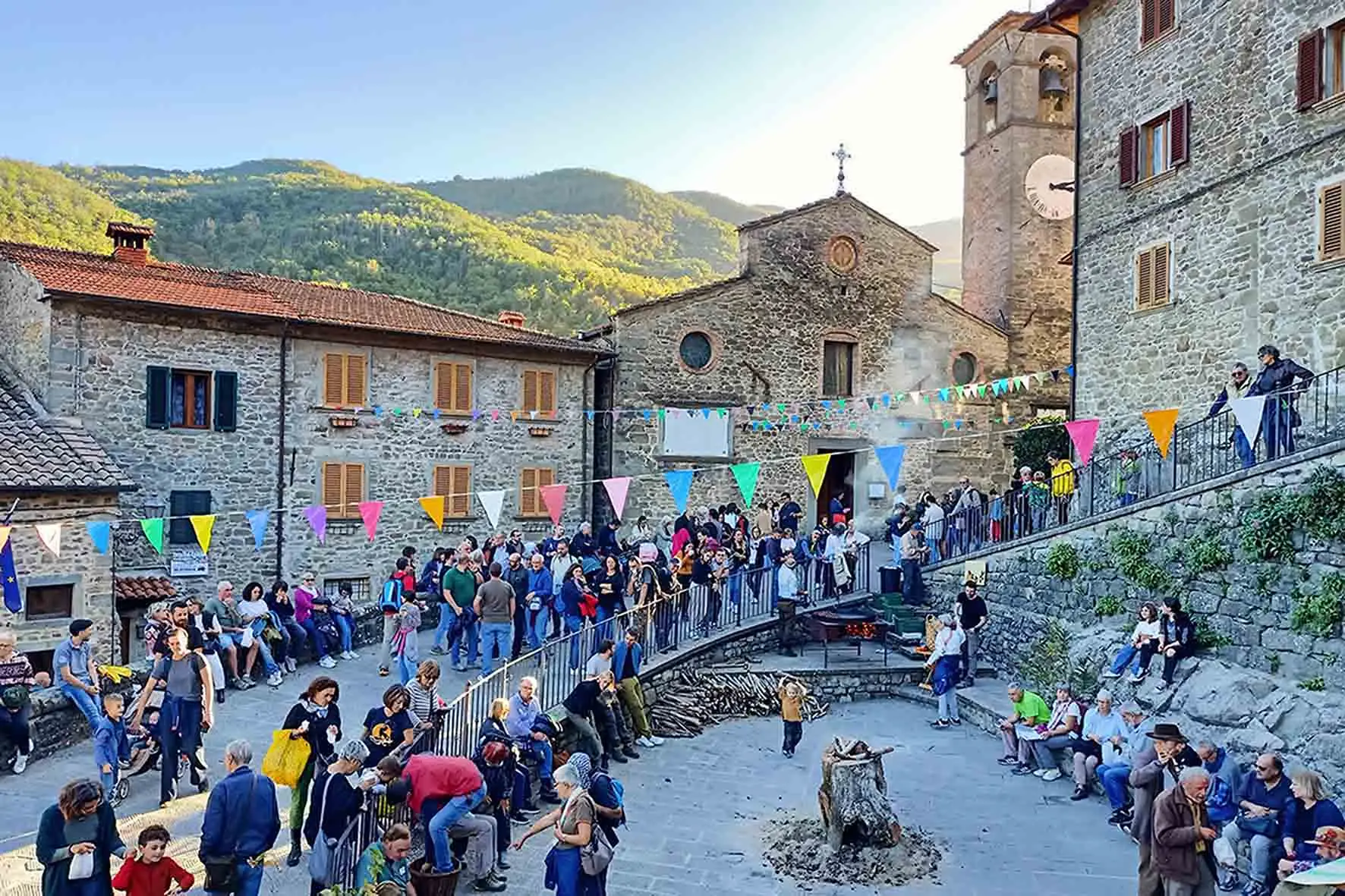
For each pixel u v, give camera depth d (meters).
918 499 24.73
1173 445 14.40
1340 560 10.41
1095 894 8.33
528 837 7.23
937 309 25.17
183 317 17.19
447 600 13.95
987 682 15.22
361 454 19.27
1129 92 17.22
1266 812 7.73
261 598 13.54
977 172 27.41
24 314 16.67
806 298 24.11
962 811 10.41
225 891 6.18
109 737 8.75
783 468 23.89
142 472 16.78
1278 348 13.87
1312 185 13.38
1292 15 13.76
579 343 22.22
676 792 10.82
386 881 6.72
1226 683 11.03
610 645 11.95
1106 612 13.75
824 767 9.39
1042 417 22.91
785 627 16.25
